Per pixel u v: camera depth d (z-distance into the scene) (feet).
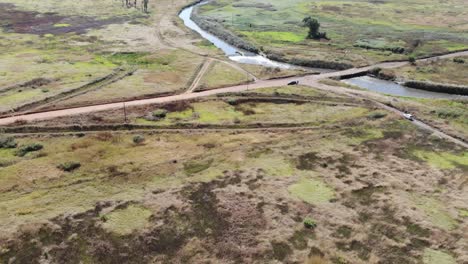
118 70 353.31
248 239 155.84
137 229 159.94
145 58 395.75
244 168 204.74
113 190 184.34
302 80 342.64
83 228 159.63
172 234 157.99
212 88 317.01
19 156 210.79
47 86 307.58
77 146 222.28
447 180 197.36
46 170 198.39
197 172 201.16
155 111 268.82
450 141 238.89
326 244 153.99
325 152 222.69
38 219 163.32
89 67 360.28
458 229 163.32
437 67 382.22
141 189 185.57
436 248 153.69
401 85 351.87
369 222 167.12
